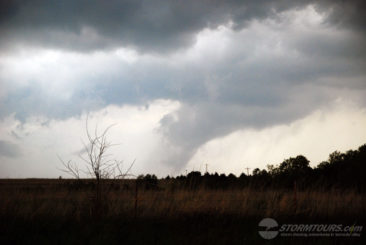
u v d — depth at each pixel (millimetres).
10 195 11008
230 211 11461
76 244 8039
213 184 13430
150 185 12570
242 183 13703
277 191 13289
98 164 11383
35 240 8219
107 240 8148
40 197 11258
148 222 10422
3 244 8039
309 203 12414
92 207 10961
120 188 11844
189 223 10477
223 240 8273
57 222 10031
